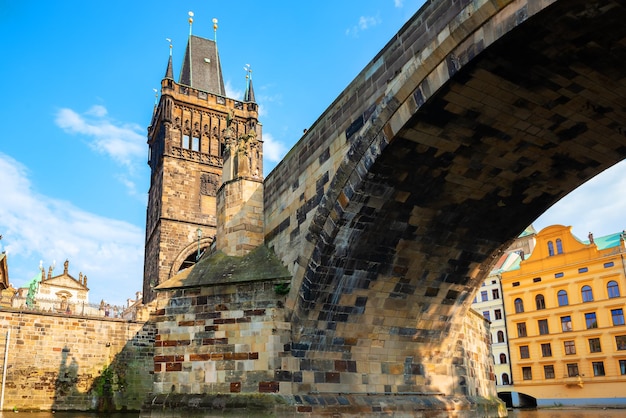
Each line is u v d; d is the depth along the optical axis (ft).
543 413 179.73
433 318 100.83
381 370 94.68
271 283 87.71
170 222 241.35
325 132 84.94
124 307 214.07
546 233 268.62
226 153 109.19
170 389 87.35
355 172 74.90
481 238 93.56
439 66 60.85
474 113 65.57
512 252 303.27
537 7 49.80
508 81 60.39
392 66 71.26
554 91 62.54
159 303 92.32
